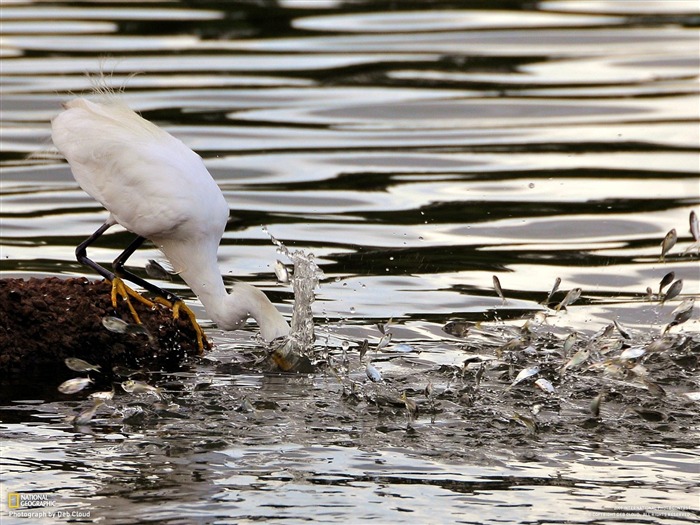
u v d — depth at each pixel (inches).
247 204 645.9
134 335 449.1
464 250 578.9
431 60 981.8
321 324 478.9
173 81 902.4
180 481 319.0
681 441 357.4
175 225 457.7
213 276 465.4
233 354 456.1
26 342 435.2
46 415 373.7
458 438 358.3
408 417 377.7
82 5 1180.5
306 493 312.0
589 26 1106.1
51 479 318.0
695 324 482.3
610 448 350.6
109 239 598.9
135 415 374.6
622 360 396.2
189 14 1143.0
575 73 950.4
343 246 582.6
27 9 1153.4
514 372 424.5
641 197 661.3
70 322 442.9
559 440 357.7
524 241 592.7
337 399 395.9
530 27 1100.5
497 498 311.1
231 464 332.5
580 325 480.1
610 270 549.6
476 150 757.9
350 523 293.9
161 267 457.1
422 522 295.1
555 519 297.7
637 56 1000.2
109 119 469.1
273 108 845.2
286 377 424.5
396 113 843.4
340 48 1019.9
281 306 505.4
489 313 494.9
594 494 314.2
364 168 717.9
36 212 630.5
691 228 416.2
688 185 681.6
